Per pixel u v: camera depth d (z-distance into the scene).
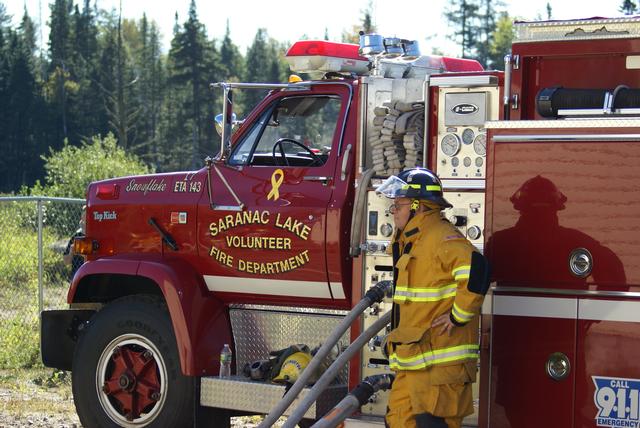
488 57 58.59
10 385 10.02
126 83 78.94
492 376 5.35
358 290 6.13
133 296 7.23
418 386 5.18
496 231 5.35
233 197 6.74
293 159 6.91
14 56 80.50
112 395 7.23
